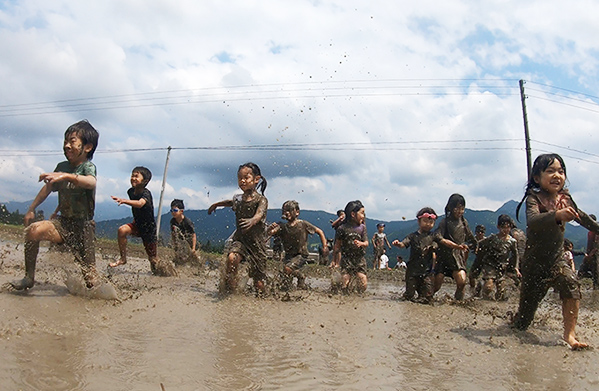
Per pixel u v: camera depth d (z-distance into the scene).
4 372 2.79
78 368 2.99
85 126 5.65
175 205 10.91
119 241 9.01
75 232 5.41
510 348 4.43
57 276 6.23
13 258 8.25
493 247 8.70
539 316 6.14
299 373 3.25
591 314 7.13
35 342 3.44
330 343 4.15
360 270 8.58
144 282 7.53
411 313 6.23
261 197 7.08
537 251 4.92
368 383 3.15
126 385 2.79
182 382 2.91
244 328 4.51
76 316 4.38
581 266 12.80
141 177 8.66
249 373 3.18
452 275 8.43
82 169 5.56
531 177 5.25
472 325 5.45
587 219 5.14
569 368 3.83
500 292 8.52
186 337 3.99
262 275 7.07
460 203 8.48
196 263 10.93
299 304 6.31
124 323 4.31
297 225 8.69
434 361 3.82
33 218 5.34
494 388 3.23
